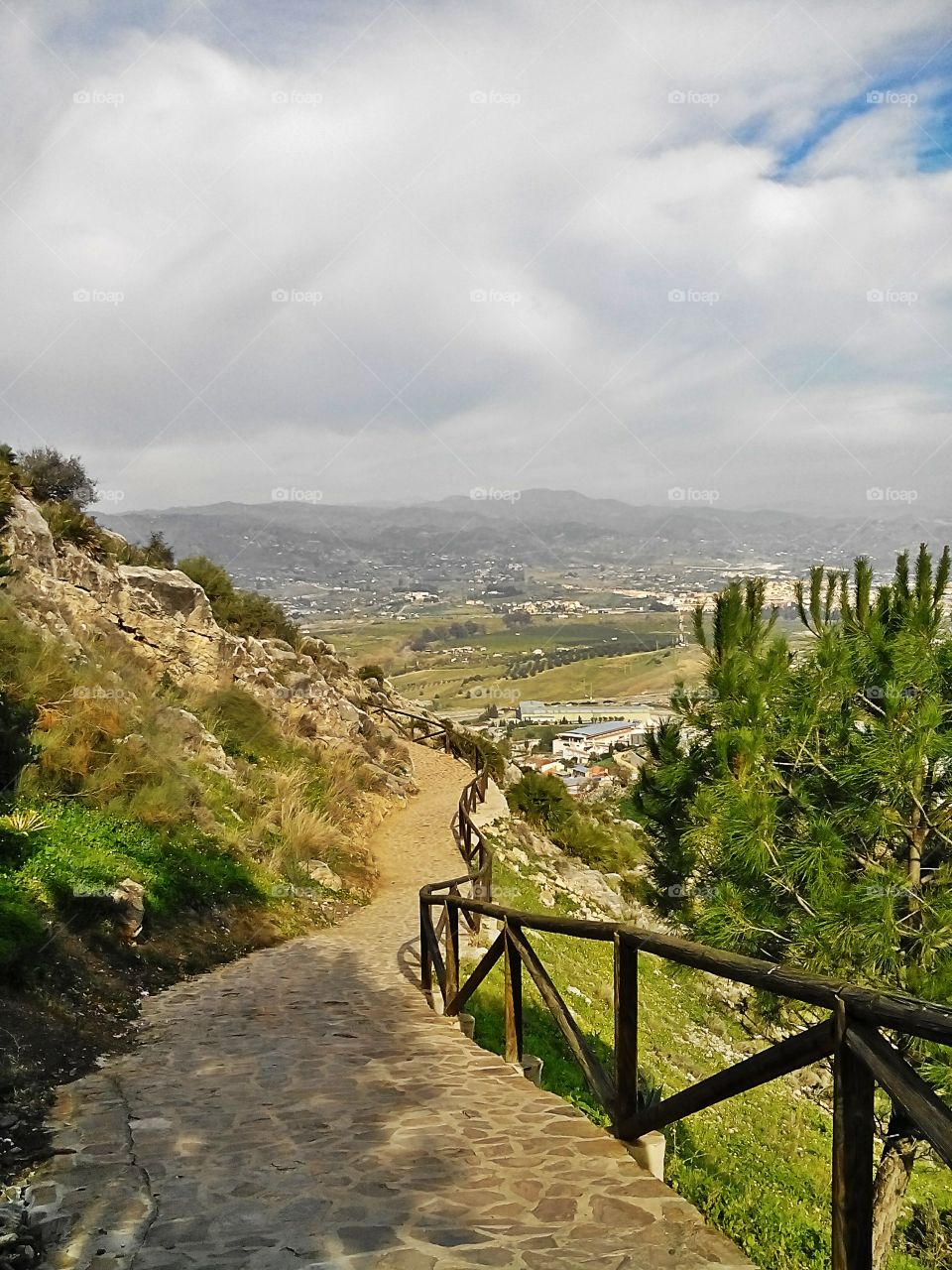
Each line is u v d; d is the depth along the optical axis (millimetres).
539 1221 3934
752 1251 7738
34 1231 3988
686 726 10391
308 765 22672
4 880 8742
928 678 8805
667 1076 11930
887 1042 2762
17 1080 5961
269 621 32938
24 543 19422
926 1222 10586
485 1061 6855
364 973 10555
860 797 9078
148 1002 8680
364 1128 5250
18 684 13336
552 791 28031
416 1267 3572
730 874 9562
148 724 15828
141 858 11625
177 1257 3736
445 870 18625
